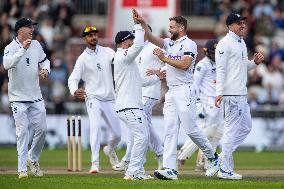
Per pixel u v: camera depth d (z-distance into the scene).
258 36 88.19
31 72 42.34
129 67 40.81
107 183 38.81
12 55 41.38
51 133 73.88
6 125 73.94
